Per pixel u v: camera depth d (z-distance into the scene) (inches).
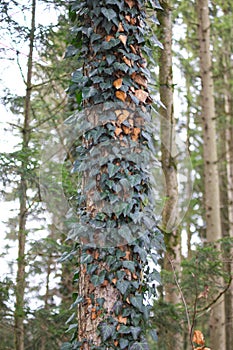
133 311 104.4
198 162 451.5
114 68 108.7
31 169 201.3
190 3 315.9
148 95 112.9
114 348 101.7
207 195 301.0
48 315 216.4
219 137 492.4
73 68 219.8
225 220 454.9
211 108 310.3
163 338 226.7
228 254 225.6
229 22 324.8
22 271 222.1
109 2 110.1
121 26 111.2
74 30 116.4
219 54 381.7
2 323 213.8
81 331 105.5
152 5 124.0
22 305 211.3
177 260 237.3
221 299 249.4
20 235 223.5
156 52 215.8
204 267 209.3
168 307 212.4
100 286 104.7
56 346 218.8
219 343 274.7
